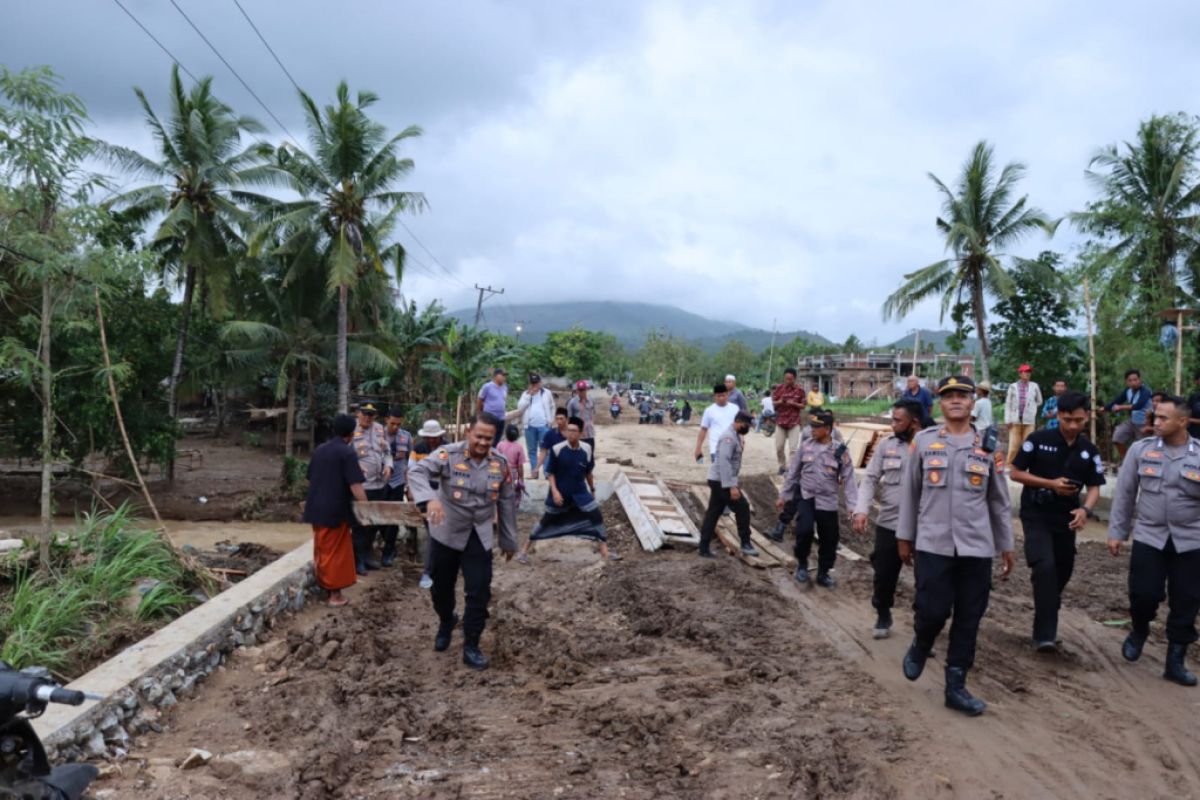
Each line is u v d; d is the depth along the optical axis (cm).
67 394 1505
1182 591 552
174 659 534
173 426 1878
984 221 2758
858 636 657
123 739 458
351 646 626
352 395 3025
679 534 1041
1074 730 471
